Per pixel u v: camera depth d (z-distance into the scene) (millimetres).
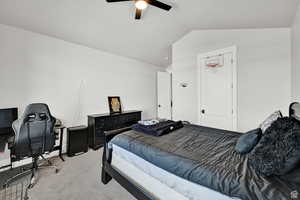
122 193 1859
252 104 2600
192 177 1125
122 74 4441
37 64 2803
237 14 2271
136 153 1596
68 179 2148
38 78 2818
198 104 3268
